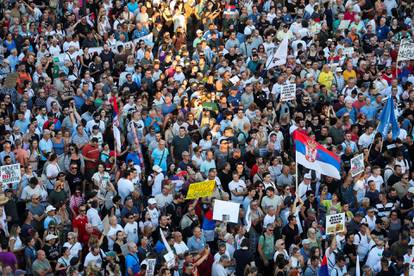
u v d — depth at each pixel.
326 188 60.28
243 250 54.62
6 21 75.88
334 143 67.25
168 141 65.19
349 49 77.31
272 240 56.25
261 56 75.69
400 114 71.94
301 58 76.25
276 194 59.03
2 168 56.41
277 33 79.25
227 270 53.88
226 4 81.94
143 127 64.88
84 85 68.25
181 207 58.56
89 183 60.12
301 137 58.66
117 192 58.47
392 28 83.38
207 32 78.50
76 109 67.06
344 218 55.44
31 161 60.72
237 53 76.88
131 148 62.41
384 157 66.00
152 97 70.38
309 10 83.06
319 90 71.94
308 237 55.66
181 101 68.25
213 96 68.38
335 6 83.69
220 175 61.44
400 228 60.25
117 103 65.75
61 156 60.59
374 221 59.62
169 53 74.62
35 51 74.25
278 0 83.69
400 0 87.06
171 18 79.88
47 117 64.94
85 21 76.94
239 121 66.56
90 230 54.53
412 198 61.91
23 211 57.00
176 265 53.25
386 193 62.94
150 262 51.66
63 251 52.47
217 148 64.06
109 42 75.88
